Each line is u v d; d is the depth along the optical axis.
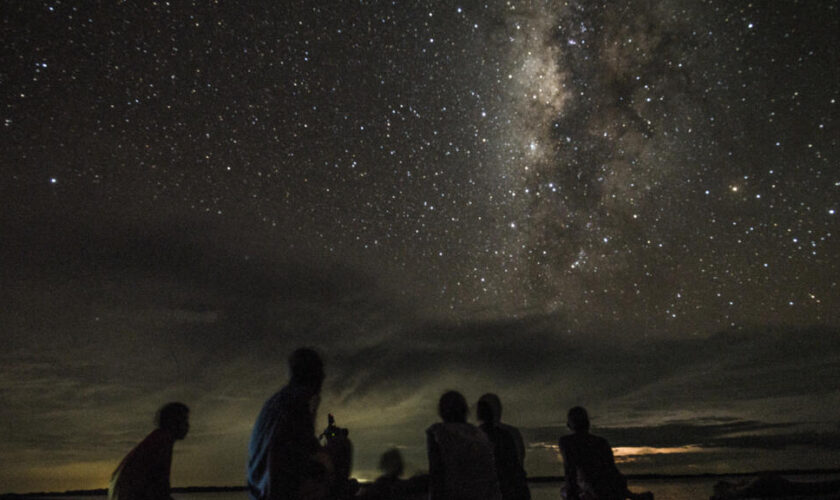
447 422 3.27
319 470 2.17
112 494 3.46
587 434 4.24
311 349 2.53
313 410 2.34
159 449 3.52
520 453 3.90
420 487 3.75
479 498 3.01
